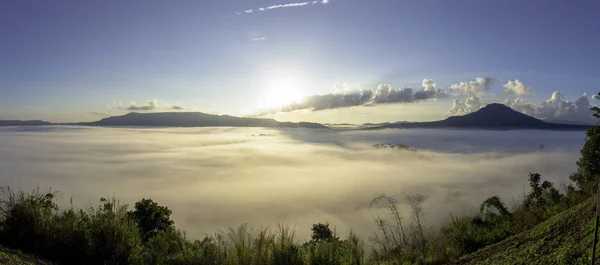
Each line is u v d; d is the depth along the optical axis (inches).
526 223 283.0
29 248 186.4
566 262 147.1
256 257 207.5
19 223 191.2
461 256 249.9
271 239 219.6
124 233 205.8
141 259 203.9
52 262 176.4
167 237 232.2
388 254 262.8
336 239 245.6
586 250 147.9
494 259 201.6
